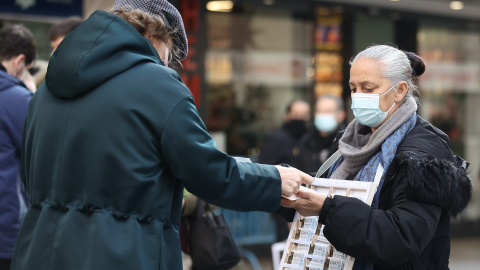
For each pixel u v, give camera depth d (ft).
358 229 10.94
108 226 10.39
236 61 39.99
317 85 42.73
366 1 40.83
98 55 10.70
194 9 37.24
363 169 12.07
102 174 10.52
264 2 39.32
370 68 11.97
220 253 17.60
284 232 26.27
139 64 10.89
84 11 29.55
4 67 18.90
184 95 10.71
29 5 30.14
